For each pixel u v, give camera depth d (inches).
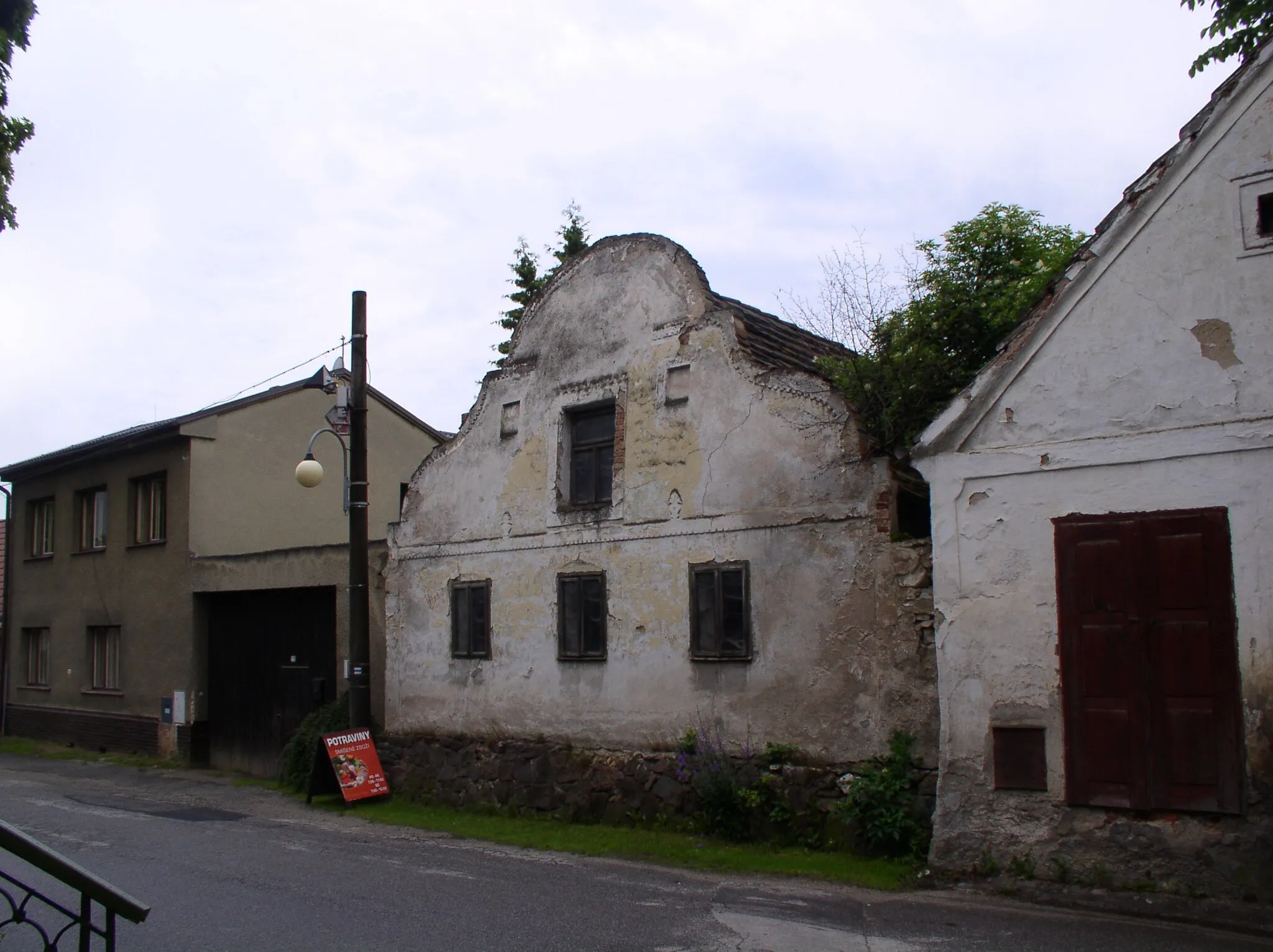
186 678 745.6
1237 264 309.0
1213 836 295.1
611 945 270.1
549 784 478.9
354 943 271.6
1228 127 313.4
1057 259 485.1
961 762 336.5
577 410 499.5
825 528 402.9
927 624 372.2
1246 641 296.5
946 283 468.8
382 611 602.5
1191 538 307.9
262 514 799.1
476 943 271.6
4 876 193.8
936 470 351.9
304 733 597.6
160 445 790.5
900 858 362.9
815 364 484.7
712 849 391.5
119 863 378.6
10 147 353.1
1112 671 315.6
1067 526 327.6
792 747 401.4
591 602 478.0
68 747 853.2
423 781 537.3
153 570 788.6
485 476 534.9
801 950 266.4
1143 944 269.6
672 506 452.1
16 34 360.2
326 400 846.5
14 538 966.4
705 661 431.2
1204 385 310.3
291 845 418.9
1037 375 338.3
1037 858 319.6
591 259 502.6
